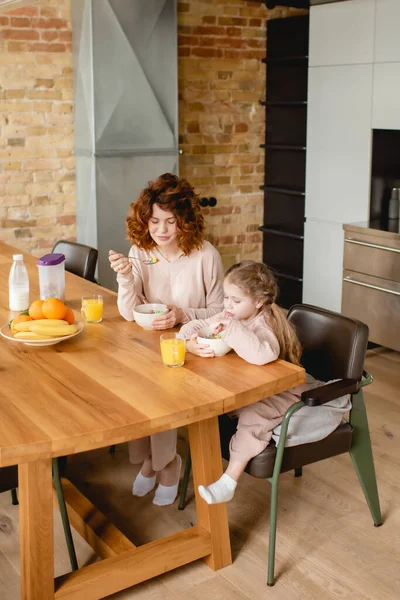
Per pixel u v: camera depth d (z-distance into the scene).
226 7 5.49
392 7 4.38
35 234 5.21
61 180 5.21
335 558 2.57
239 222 5.98
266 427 2.39
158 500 2.91
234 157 5.83
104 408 1.99
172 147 5.20
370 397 4.02
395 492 3.01
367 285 4.54
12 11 4.76
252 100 5.79
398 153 4.85
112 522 2.79
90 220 5.11
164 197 2.64
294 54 5.43
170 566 2.39
